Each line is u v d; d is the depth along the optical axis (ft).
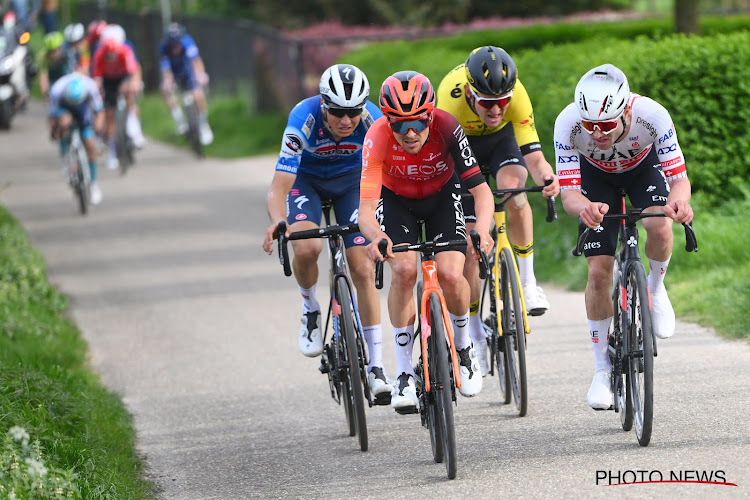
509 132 68.64
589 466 52.37
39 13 349.41
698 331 76.38
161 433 68.28
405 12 285.64
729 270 87.61
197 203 160.35
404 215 58.90
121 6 390.83
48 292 103.96
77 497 49.83
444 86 68.13
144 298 107.14
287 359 83.56
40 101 327.47
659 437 55.57
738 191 103.14
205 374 81.25
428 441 61.11
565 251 105.50
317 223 64.34
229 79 270.67
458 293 56.95
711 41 103.86
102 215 153.48
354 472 56.80
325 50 226.99
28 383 64.80
